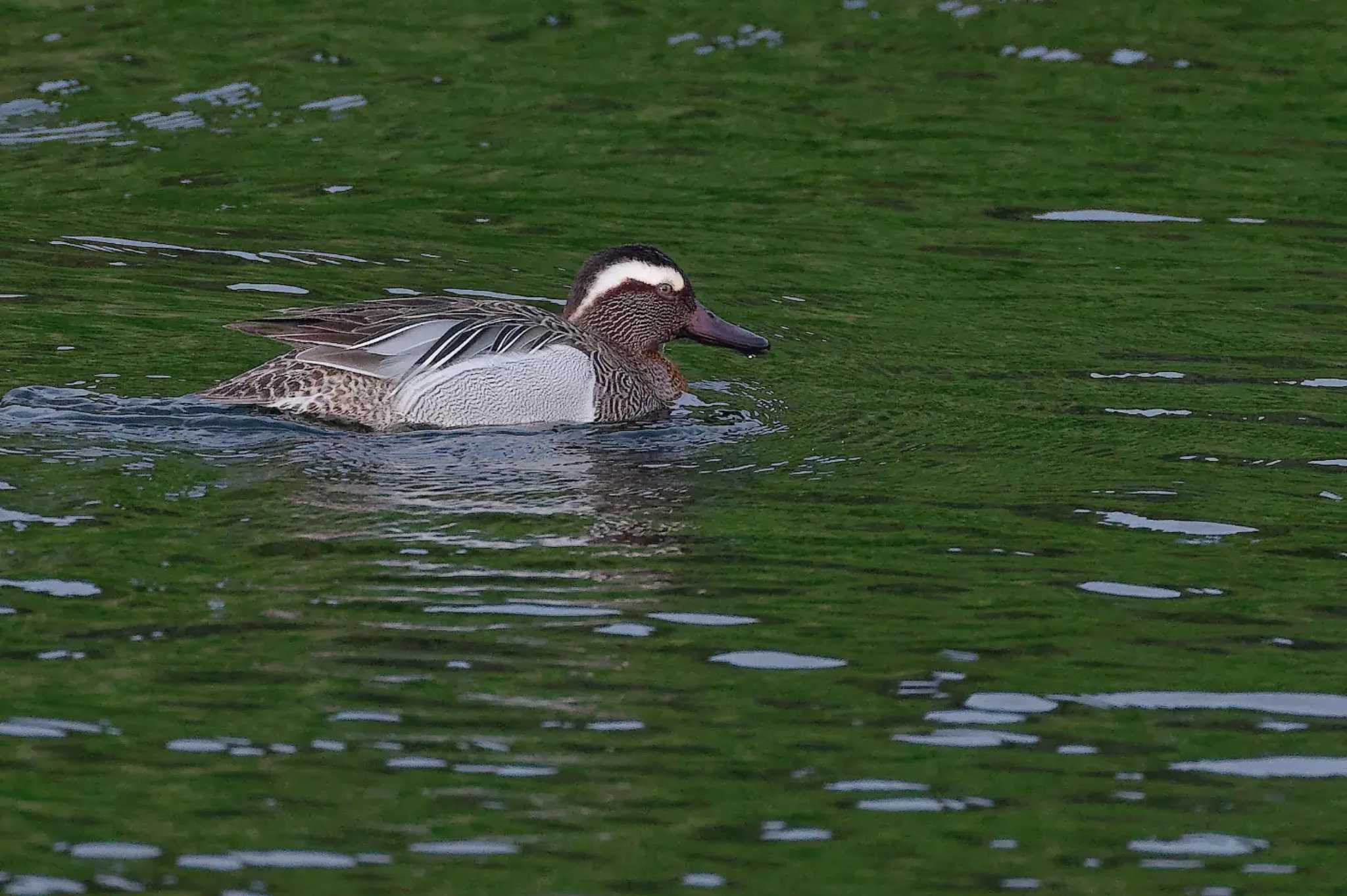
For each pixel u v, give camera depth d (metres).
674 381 15.86
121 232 19.50
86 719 9.30
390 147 22.64
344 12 27.36
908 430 14.66
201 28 26.42
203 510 12.27
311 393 14.41
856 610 10.91
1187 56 26.31
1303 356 16.56
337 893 7.87
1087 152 22.94
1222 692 9.93
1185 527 12.42
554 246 19.62
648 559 11.66
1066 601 11.11
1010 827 8.52
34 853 8.11
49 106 23.36
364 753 9.06
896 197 21.47
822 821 8.55
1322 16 27.83
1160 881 8.09
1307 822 8.61
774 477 13.45
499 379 14.70
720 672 10.03
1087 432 14.56
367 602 10.84
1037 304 18.12
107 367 15.45
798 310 17.94
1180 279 18.84
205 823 8.41
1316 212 20.94
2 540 11.55
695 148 22.84
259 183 21.30
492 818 8.52
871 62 25.94
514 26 26.98
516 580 11.23
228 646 10.18
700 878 8.04
